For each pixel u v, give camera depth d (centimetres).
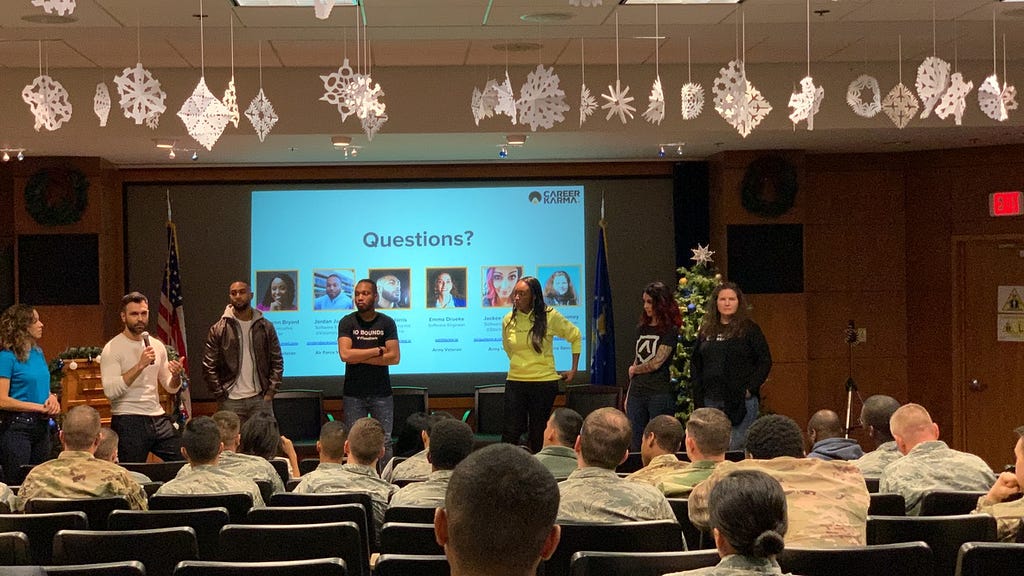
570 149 1043
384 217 1134
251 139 924
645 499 377
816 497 348
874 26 781
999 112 657
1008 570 301
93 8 686
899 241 1184
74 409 493
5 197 1080
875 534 354
